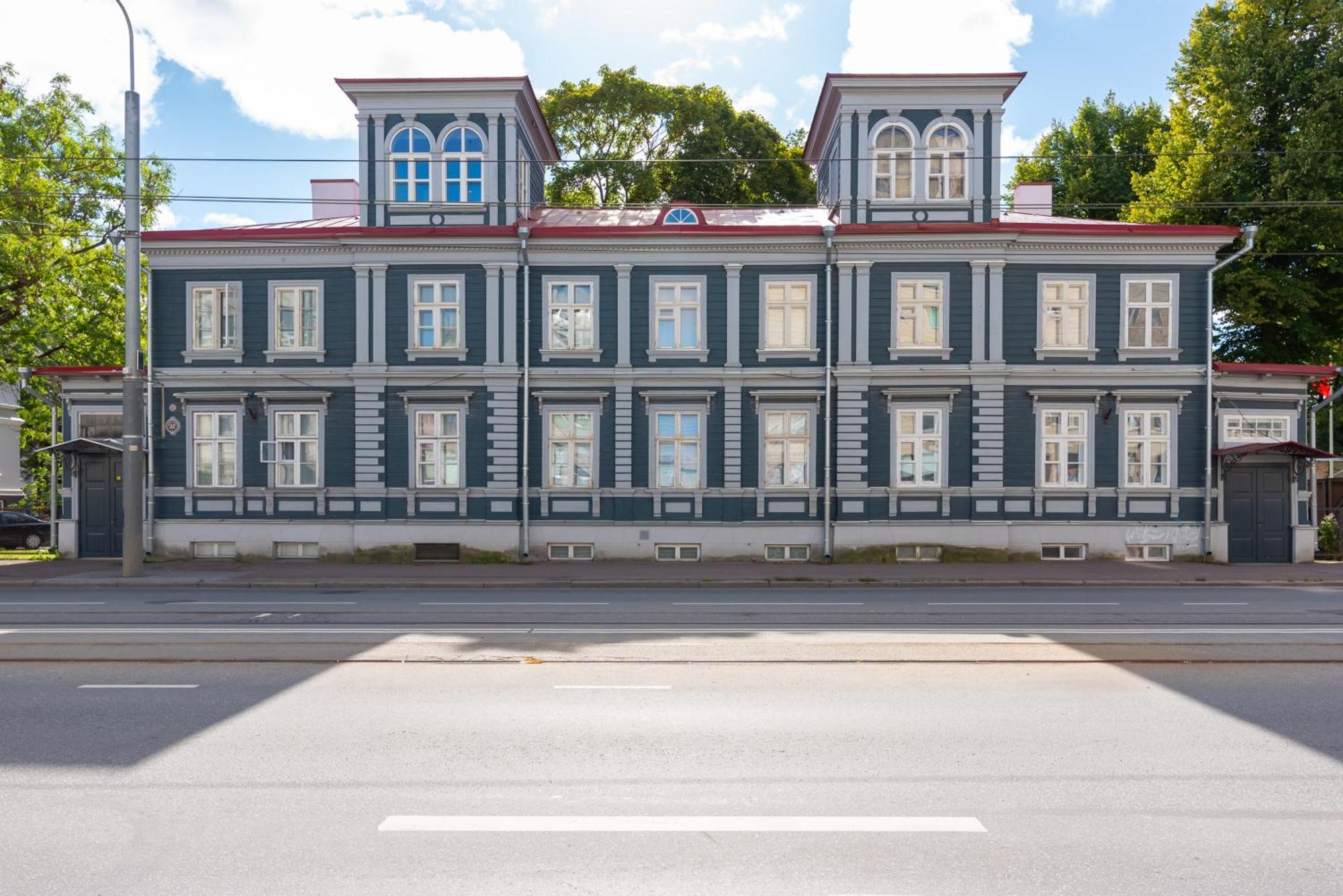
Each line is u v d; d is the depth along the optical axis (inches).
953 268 900.0
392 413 914.1
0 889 188.2
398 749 281.1
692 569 839.1
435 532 903.7
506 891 186.4
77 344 1250.0
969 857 203.8
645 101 1433.3
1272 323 1119.6
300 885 189.3
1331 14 1034.1
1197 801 239.5
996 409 893.2
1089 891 188.1
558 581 748.0
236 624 518.0
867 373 894.4
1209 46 1119.0
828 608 595.2
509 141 935.7
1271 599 647.1
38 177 1101.1
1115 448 898.7
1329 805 237.6
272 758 272.4
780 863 200.1
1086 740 292.7
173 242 916.6
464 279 916.0
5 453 1748.3
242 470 924.0
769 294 914.1
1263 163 1070.4
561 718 316.2
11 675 383.9
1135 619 541.3
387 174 940.6
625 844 209.9
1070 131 1530.5
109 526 946.1
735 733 298.8
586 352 912.3
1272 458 908.0
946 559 888.3
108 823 223.6
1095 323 900.6
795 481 909.8
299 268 924.6
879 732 300.2
